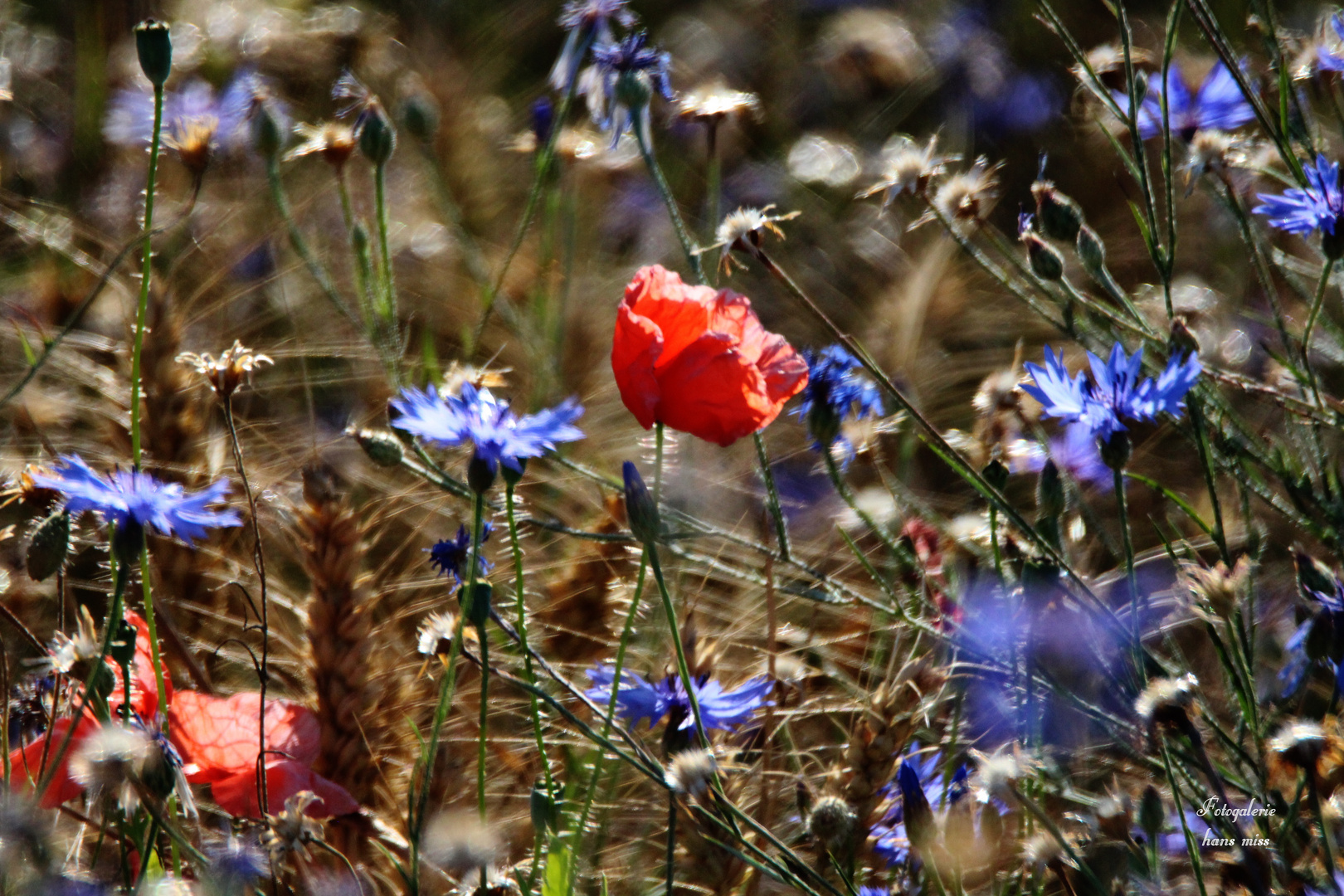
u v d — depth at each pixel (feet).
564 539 4.96
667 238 6.00
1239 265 5.48
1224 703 4.67
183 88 5.88
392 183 6.10
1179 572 4.53
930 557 4.67
